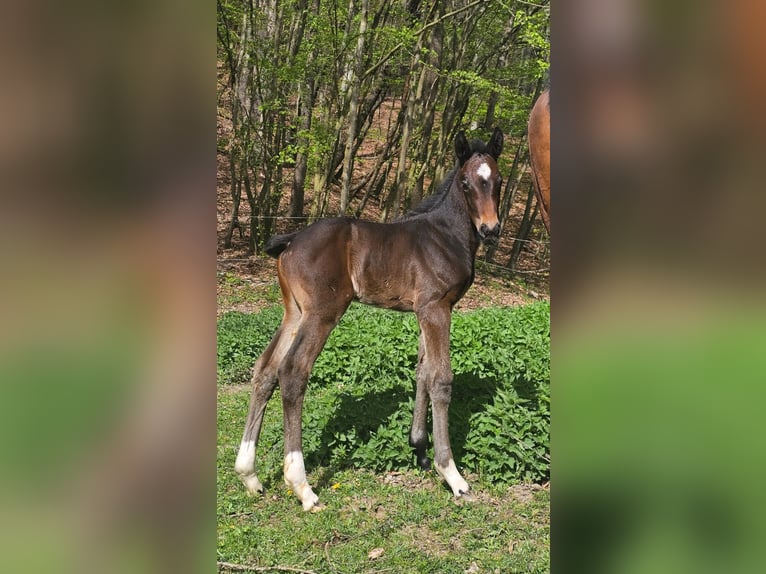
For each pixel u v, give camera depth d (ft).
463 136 13.93
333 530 11.89
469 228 13.94
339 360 21.08
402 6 40.98
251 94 40.60
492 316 27.14
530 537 11.69
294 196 45.16
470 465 14.58
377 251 13.64
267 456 15.30
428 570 10.53
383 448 14.88
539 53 36.83
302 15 39.29
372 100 46.47
